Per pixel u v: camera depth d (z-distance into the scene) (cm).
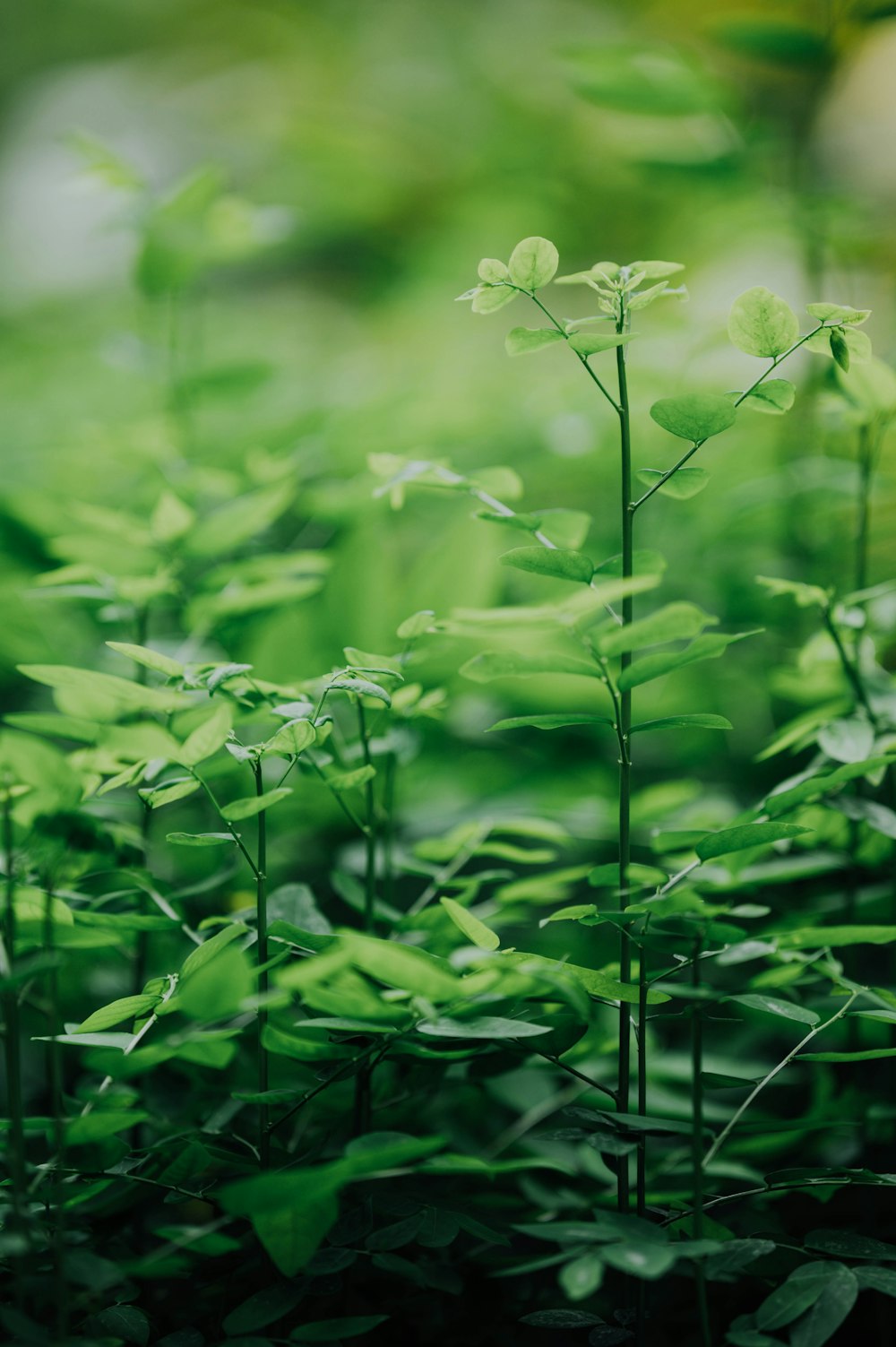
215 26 458
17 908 118
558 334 118
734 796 154
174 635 170
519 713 160
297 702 120
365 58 392
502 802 148
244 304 339
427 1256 124
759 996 119
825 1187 122
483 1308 126
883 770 131
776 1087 138
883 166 252
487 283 118
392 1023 116
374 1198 120
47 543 154
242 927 118
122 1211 129
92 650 164
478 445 199
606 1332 118
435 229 319
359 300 319
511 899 129
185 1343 118
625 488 119
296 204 319
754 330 117
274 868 146
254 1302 117
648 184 182
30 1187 118
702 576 166
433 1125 131
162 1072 130
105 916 119
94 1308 119
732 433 185
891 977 139
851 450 157
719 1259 116
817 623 155
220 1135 124
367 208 329
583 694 150
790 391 118
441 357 255
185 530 138
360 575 149
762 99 217
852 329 117
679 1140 132
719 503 161
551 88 313
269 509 138
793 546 157
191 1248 116
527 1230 114
